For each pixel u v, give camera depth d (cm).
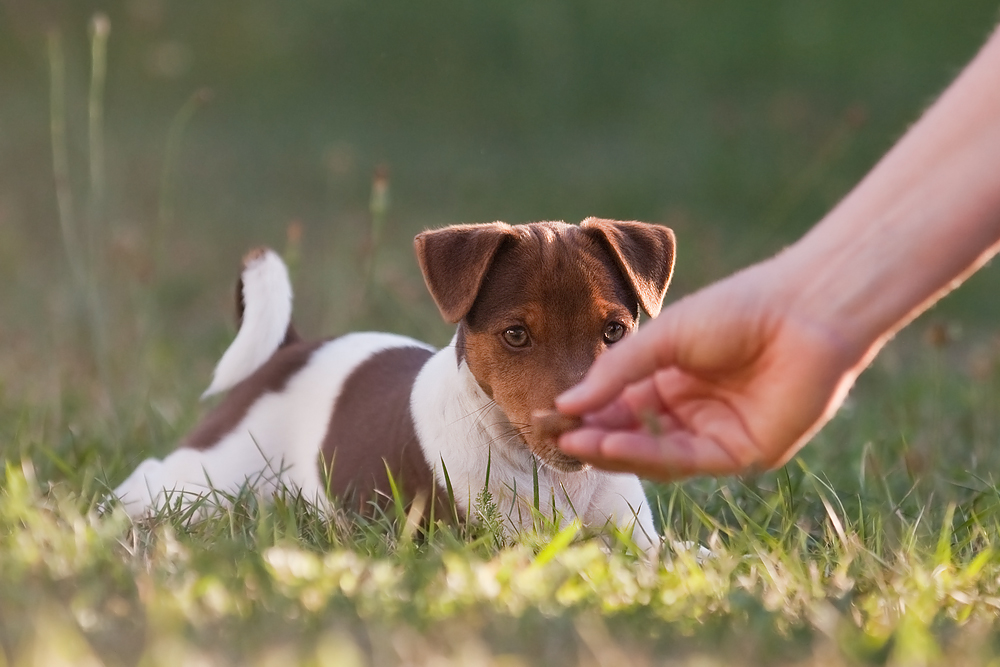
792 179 1852
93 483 661
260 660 352
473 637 380
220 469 676
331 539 532
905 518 598
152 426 816
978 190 390
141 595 418
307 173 1877
